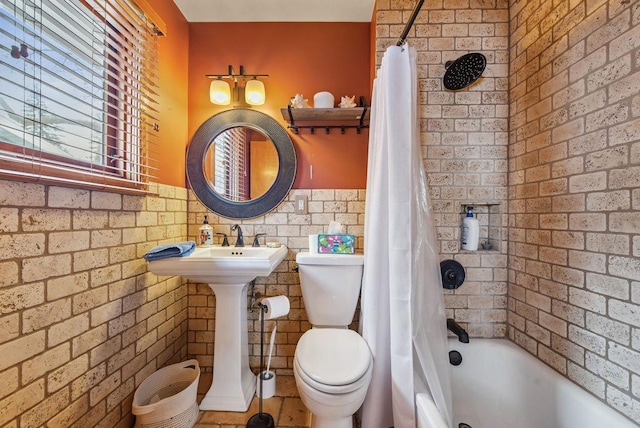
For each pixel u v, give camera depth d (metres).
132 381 1.26
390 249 1.16
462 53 1.51
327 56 1.80
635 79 0.86
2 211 0.74
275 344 1.79
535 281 1.29
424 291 1.18
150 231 1.41
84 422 1.00
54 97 0.93
